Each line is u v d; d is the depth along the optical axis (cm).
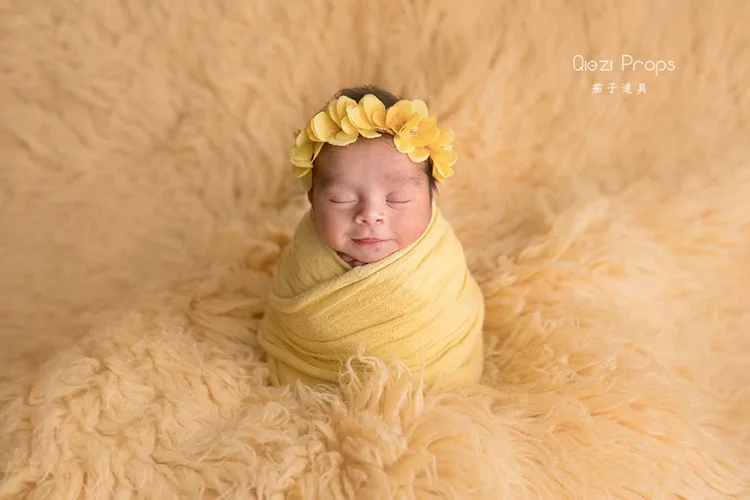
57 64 131
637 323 111
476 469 79
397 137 89
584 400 95
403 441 81
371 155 89
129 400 91
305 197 131
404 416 85
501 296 113
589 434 89
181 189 135
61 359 97
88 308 122
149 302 112
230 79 135
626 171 140
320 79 139
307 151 93
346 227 90
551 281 115
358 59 140
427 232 94
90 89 132
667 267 123
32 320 120
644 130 142
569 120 142
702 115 142
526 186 140
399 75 139
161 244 130
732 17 141
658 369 101
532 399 95
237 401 96
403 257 91
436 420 84
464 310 97
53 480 82
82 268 127
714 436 100
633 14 140
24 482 83
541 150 142
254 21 136
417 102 94
